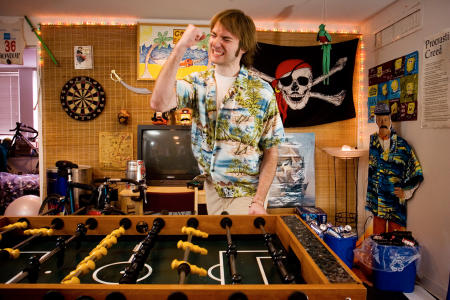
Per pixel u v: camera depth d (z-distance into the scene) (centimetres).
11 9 351
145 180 324
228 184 167
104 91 382
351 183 403
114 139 384
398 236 266
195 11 357
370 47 376
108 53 381
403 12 311
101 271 94
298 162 392
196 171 355
